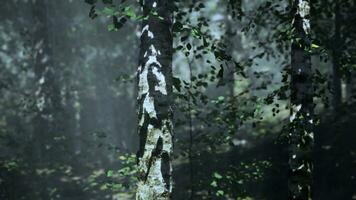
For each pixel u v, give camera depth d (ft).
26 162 52.16
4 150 65.21
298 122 22.40
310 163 22.45
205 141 29.53
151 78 19.38
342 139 46.70
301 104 22.62
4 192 44.29
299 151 22.35
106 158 65.62
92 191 45.78
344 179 41.78
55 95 64.85
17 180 46.37
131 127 70.49
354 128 47.65
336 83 53.52
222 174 28.19
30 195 45.44
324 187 42.80
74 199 44.98
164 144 19.29
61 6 89.20
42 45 66.18
